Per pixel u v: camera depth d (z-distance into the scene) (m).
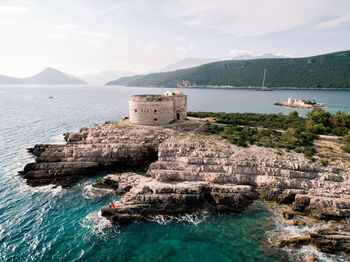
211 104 181.50
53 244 30.30
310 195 38.41
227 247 30.25
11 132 80.81
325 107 156.12
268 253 29.02
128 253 29.30
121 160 52.47
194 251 29.66
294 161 46.41
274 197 40.00
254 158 47.38
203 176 43.53
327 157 47.53
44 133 80.75
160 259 28.45
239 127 68.62
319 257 28.22
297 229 33.19
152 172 46.12
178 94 77.25
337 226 33.22
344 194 38.16
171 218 36.09
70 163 49.16
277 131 65.94
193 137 58.59
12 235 31.59
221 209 37.97
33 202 39.34
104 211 35.69
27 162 54.38
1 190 42.69
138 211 36.22
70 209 37.66
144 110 67.69
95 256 28.69
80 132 65.19
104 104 190.88
